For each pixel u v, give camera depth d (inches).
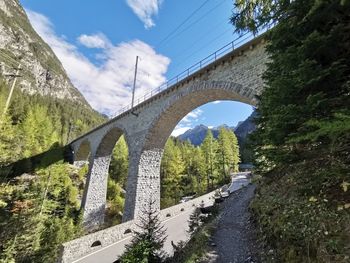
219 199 848.3
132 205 950.4
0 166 952.3
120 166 2145.7
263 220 306.7
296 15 212.1
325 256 149.8
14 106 2240.4
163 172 2074.3
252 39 575.5
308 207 209.6
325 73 182.4
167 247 531.8
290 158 225.8
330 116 176.7
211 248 307.3
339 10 181.6
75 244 548.1
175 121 978.1
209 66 708.0
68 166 1815.9
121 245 623.2
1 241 775.7
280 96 214.2
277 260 205.8
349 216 159.5
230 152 1952.5
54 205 1128.2
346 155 191.5
